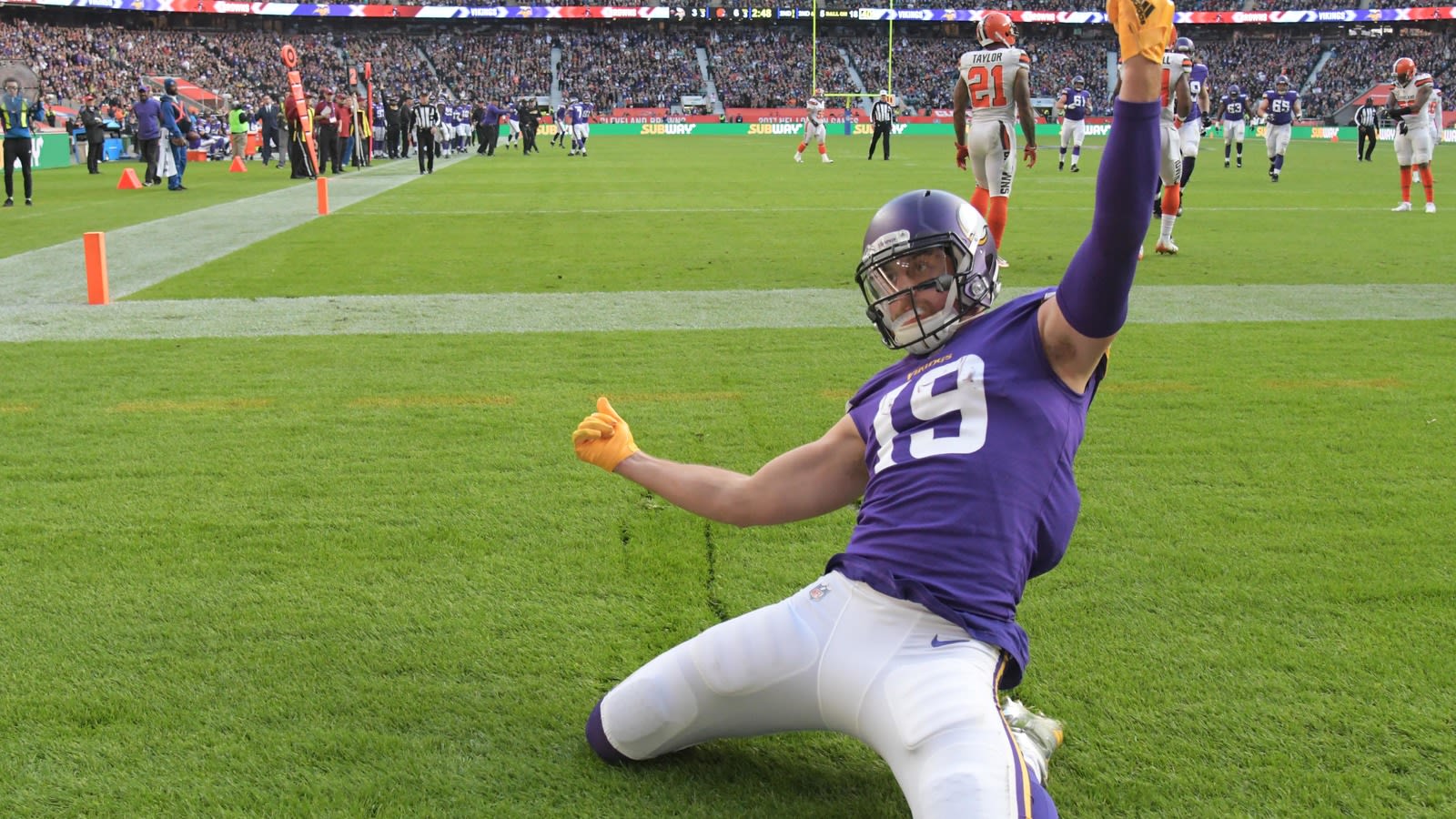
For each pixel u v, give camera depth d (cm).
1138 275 1026
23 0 5206
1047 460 225
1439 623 338
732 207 1709
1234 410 576
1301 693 299
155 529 414
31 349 715
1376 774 263
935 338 238
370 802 254
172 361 682
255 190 2109
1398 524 418
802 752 275
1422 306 869
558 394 605
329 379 639
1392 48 6191
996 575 222
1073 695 298
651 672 250
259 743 277
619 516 425
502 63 6181
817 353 706
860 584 224
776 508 255
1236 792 257
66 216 1598
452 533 409
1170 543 399
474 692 301
